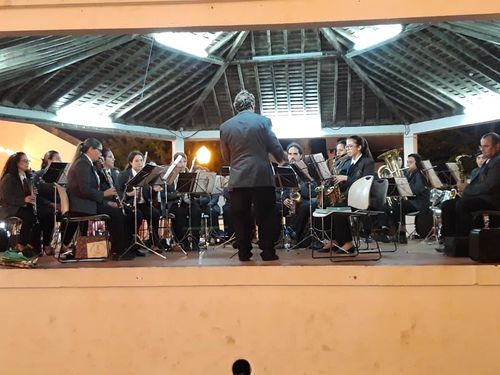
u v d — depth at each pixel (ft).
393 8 11.61
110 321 11.96
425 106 28.60
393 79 26.81
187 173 17.35
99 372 11.92
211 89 28.09
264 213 13.26
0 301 12.00
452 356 11.51
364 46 24.27
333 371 11.69
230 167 13.34
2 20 12.03
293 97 29.30
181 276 11.89
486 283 11.44
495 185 14.11
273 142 13.34
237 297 11.85
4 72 20.93
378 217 20.15
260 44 25.45
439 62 24.12
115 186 18.11
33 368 11.93
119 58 23.88
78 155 15.48
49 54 20.86
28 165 17.93
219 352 11.83
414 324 11.59
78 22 12.03
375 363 11.64
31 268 12.33
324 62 26.30
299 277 11.74
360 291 11.70
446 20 11.79
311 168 16.01
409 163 22.75
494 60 23.06
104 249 14.84
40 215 18.43
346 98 29.14
